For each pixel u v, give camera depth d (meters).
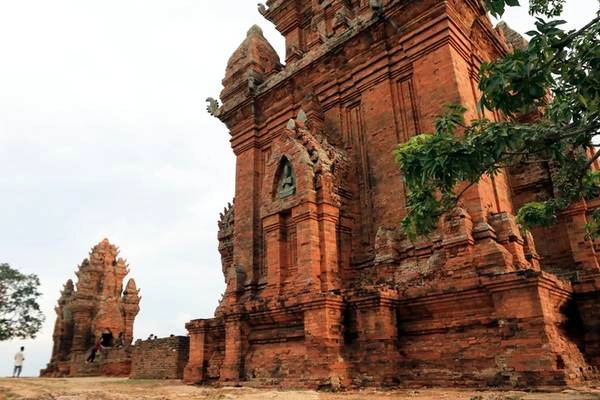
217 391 15.68
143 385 20.89
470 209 15.91
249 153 26.22
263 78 27.17
